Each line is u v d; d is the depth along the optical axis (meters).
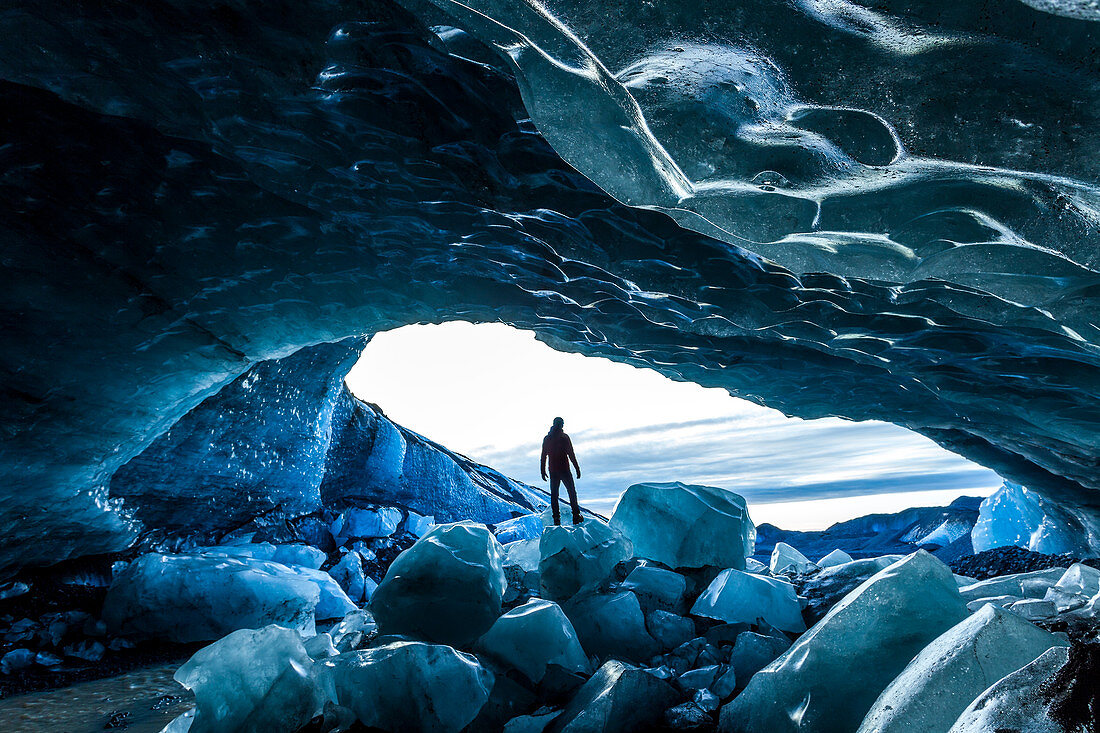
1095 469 6.32
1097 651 1.43
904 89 1.97
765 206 2.41
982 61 1.84
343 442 10.13
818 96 2.07
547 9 2.13
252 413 7.77
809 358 5.47
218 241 4.08
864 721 2.03
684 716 2.80
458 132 2.94
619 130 2.27
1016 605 3.23
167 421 5.73
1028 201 2.15
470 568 3.89
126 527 6.51
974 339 4.11
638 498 4.85
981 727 1.48
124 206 3.68
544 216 3.53
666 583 4.15
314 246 4.20
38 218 3.57
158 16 2.46
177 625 5.32
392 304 5.11
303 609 5.73
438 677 2.83
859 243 2.57
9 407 4.34
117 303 4.28
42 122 3.09
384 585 3.94
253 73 2.72
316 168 3.39
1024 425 5.86
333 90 2.75
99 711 3.70
